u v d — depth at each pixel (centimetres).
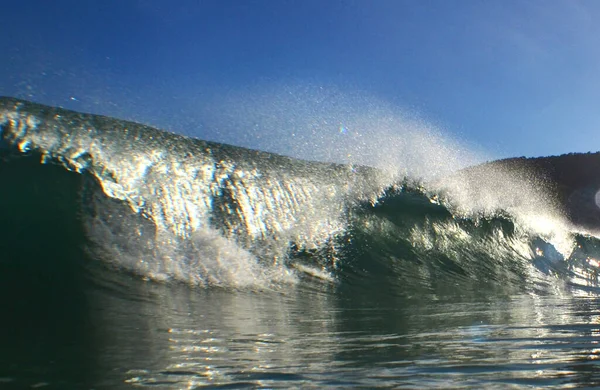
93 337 390
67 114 747
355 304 670
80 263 559
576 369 321
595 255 1276
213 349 369
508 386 283
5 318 427
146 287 565
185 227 711
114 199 666
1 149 651
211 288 619
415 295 784
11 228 569
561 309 662
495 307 681
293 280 737
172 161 784
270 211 847
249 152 907
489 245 1123
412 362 339
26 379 288
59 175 650
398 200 1084
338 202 973
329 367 324
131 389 277
